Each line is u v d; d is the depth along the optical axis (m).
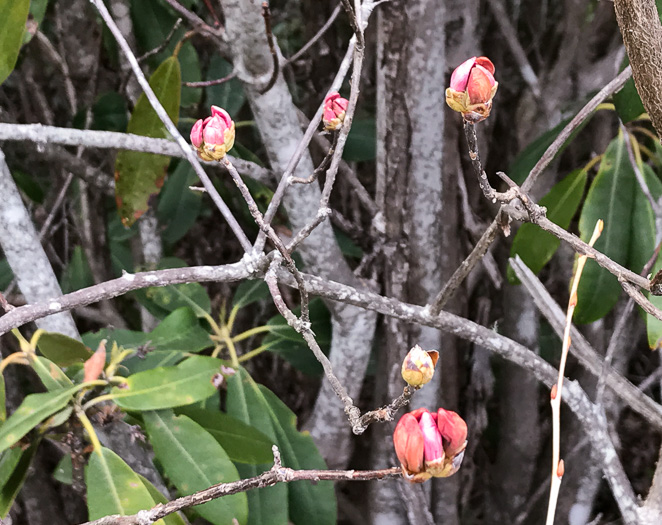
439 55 0.58
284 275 0.47
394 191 0.62
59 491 0.92
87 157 0.95
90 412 0.49
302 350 0.70
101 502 0.45
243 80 0.52
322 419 0.72
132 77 0.79
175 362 0.61
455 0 0.64
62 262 1.00
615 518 0.89
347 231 0.65
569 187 0.59
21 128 0.49
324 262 0.60
